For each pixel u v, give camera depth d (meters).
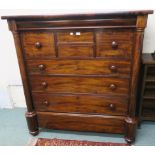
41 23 1.35
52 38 1.40
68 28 1.33
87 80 1.50
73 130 1.72
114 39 1.31
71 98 1.59
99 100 1.55
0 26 1.97
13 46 2.05
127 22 1.24
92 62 1.42
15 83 2.24
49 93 1.62
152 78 1.72
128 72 1.39
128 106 1.50
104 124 1.61
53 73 1.53
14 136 1.81
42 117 1.72
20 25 1.39
